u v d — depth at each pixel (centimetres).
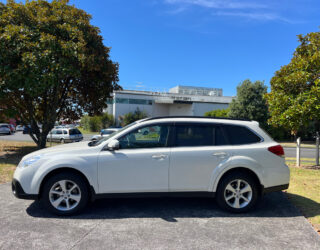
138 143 407
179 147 407
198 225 358
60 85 1107
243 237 321
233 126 428
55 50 880
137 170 394
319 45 796
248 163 401
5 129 3366
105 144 404
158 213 405
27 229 338
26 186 381
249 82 3000
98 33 1095
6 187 549
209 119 434
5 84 878
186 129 420
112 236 320
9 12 913
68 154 392
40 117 1323
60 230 337
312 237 323
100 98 1267
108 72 1079
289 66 827
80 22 988
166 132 416
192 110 5512
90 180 386
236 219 382
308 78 754
